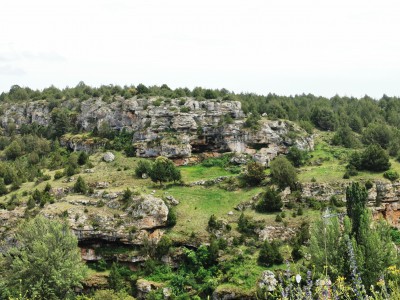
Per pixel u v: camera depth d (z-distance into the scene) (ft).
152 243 220.64
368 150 265.34
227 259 200.23
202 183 278.05
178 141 329.31
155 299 184.34
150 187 271.90
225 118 342.23
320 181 252.21
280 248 206.18
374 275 134.41
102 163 322.75
